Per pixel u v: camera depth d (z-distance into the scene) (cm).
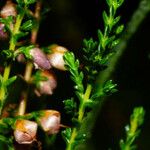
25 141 9
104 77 14
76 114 9
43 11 10
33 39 10
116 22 9
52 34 22
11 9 10
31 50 9
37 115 9
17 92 13
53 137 11
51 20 22
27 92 10
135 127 9
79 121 9
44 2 11
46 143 11
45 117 9
